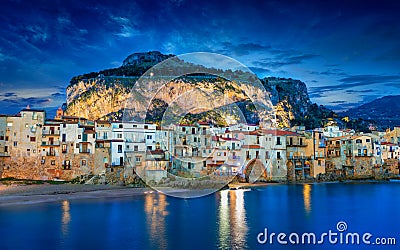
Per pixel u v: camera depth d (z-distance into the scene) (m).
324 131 162.88
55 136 106.31
